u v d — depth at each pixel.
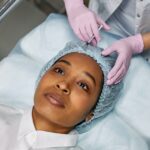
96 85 1.28
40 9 2.08
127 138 1.39
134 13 1.48
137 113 1.42
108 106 1.37
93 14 1.45
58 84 1.25
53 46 1.56
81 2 1.52
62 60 1.30
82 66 1.27
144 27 1.50
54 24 1.59
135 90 1.45
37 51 1.57
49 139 1.28
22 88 1.52
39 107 1.26
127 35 1.61
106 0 1.51
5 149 1.28
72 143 1.32
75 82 1.25
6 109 1.38
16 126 1.32
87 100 1.26
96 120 1.41
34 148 1.27
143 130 1.40
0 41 1.82
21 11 1.93
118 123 1.42
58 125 1.29
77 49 1.32
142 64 1.49
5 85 1.52
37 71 1.54
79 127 1.38
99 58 1.30
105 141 1.39
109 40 1.51
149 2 1.37
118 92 1.40
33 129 1.29
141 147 1.38
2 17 1.49
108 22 1.63
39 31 1.60
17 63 1.56
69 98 1.24
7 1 1.44
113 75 1.30
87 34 1.42
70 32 1.56
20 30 1.87
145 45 1.47
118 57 1.34
